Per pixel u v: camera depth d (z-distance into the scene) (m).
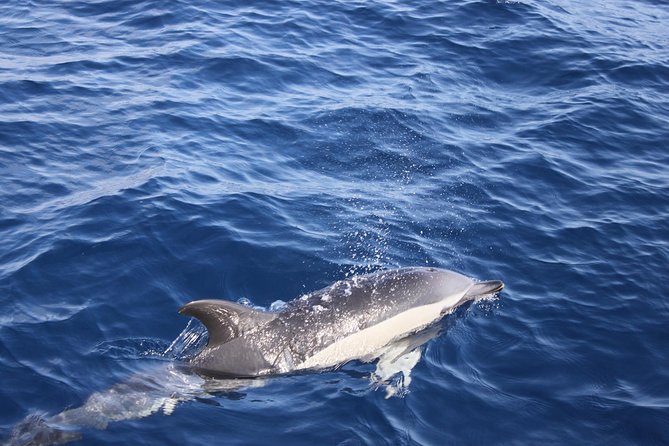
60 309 9.75
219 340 8.91
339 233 11.77
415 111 15.70
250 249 11.16
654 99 16.86
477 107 16.16
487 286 10.60
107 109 14.95
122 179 12.68
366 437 8.24
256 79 16.55
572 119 15.77
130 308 9.90
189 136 14.23
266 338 9.00
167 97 15.51
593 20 20.91
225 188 12.63
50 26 18.61
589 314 10.49
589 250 11.85
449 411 8.74
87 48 17.48
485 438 8.45
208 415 8.32
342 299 9.62
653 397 9.18
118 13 19.42
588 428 8.70
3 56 16.88
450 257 11.48
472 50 18.47
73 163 13.16
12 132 13.84
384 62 17.77
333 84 16.64
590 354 9.79
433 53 18.30
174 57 17.11
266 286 10.56
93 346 9.20
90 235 11.16
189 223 11.55
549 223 12.47
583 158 14.48
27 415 8.13
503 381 9.27
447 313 10.23
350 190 13.03
